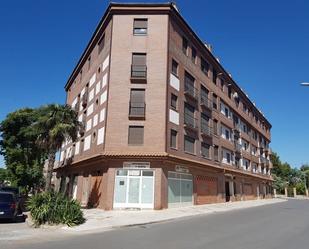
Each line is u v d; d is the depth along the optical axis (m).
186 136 29.73
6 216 17.39
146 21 28.23
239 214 22.83
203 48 34.72
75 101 41.88
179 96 28.91
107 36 29.81
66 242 11.17
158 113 26.25
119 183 24.97
